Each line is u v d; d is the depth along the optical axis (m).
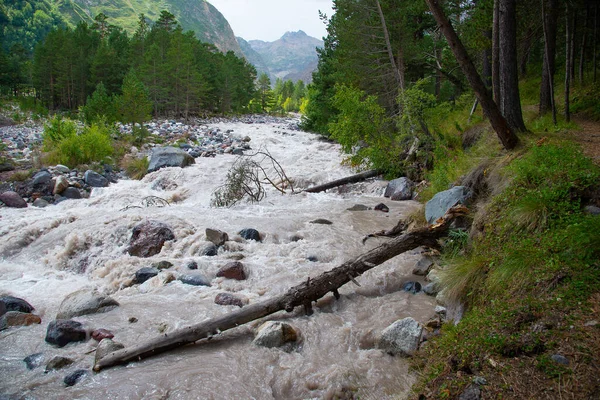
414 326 5.38
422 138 15.48
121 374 4.98
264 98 85.12
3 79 57.12
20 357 5.43
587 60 22.19
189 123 40.03
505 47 10.47
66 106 53.25
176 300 6.93
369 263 7.06
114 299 6.93
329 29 25.88
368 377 4.82
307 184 16.73
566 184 5.85
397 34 22.06
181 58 43.59
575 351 3.55
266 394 4.62
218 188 15.56
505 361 3.78
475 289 5.52
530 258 4.89
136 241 9.44
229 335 5.88
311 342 5.65
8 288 7.89
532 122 13.95
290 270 8.08
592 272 4.29
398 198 14.45
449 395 3.70
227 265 7.93
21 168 16.55
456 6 23.08
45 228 10.90
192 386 4.71
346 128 16.11
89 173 16.08
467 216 7.79
